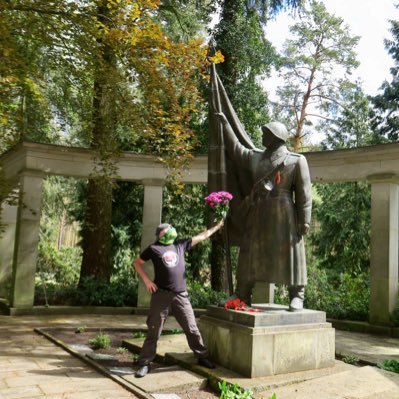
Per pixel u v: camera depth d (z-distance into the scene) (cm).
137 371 509
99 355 620
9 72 777
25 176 1163
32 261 1159
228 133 632
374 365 636
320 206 1662
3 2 727
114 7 813
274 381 470
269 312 530
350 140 1878
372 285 1023
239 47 1420
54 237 1991
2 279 1354
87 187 1510
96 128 1127
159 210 1249
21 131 1034
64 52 940
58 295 1223
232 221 630
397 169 1009
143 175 1254
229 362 513
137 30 793
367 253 1529
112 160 1227
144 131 968
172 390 468
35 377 519
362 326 1005
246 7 1462
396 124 1834
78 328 849
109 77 945
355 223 1523
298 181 560
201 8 1476
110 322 1027
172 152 973
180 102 1302
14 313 1102
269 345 493
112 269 1547
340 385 451
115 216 1550
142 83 946
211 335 552
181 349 612
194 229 1588
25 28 870
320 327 542
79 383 496
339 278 1544
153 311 520
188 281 1581
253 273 566
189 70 887
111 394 458
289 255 551
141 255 531
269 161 580
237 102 1452
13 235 1384
